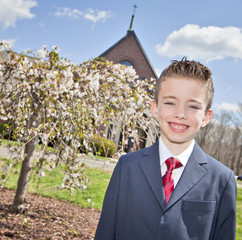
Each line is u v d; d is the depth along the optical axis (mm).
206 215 925
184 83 964
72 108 2676
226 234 977
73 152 2586
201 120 991
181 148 1030
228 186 992
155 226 930
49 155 2738
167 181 993
